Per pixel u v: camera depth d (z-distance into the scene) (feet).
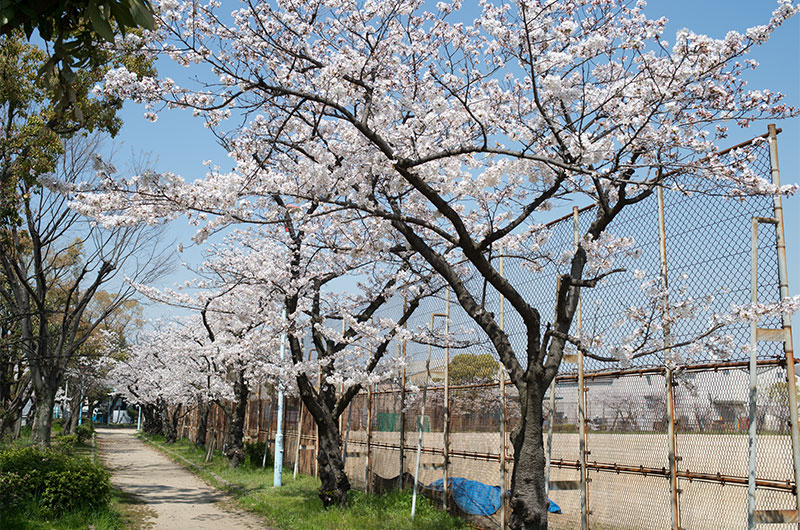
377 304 38.65
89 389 119.03
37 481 30.32
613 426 22.63
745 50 18.99
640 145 20.80
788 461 16.78
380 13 26.32
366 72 25.94
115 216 22.31
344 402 36.27
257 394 73.20
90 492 31.86
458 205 30.48
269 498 41.04
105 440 121.29
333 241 32.76
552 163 18.75
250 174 24.26
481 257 21.36
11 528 25.17
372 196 25.89
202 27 24.17
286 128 33.76
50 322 52.16
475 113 20.89
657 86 19.51
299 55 22.98
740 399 18.04
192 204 21.76
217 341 50.67
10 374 57.06
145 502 41.47
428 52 26.71
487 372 29.91
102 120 36.55
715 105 20.45
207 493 47.57
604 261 23.35
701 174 18.95
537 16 20.56
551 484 24.85
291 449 59.11
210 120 25.62
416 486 32.58
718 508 18.47
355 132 24.07
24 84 35.55
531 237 29.22
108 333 91.66
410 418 37.19
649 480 21.03
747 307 17.40
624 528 21.76
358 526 30.12
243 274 38.78
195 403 88.07
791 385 16.57
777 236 17.69
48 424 42.47
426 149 22.99
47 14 9.00
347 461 46.96
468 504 30.42
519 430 20.84
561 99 22.00
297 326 38.01
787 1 17.93
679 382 19.88
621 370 22.17
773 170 18.42
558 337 20.95
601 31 23.80
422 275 33.71
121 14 8.80
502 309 30.17
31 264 47.80
